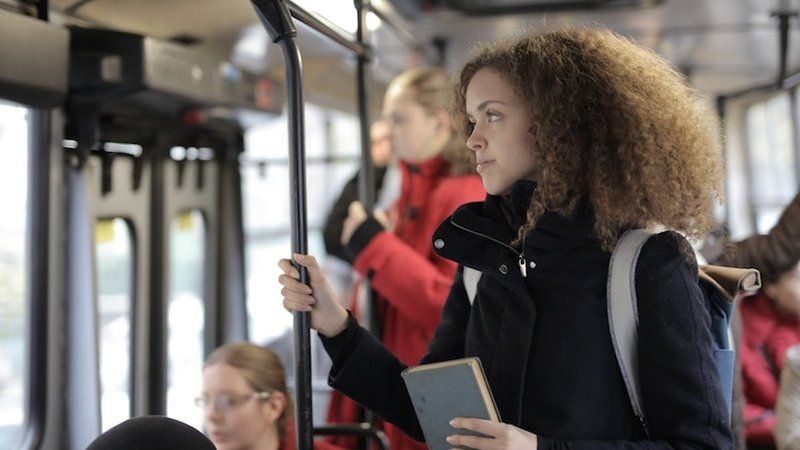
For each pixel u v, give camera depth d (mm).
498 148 1516
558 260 1453
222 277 4078
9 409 2797
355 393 1716
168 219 3598
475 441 1354
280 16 1639
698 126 1516
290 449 2723
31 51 2342
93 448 1371
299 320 1644
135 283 3432
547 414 1438
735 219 5613
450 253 1562
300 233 1646
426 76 2832
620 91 1453
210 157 3984
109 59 2834
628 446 1341
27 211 2801
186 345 3898
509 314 1504
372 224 2607
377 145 4133
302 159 1644
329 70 4535
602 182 1417
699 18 3799
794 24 3797
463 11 3676
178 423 1434
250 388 2619
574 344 1431
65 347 2951
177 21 3256
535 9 3674
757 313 3479
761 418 3324
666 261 1397
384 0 3410
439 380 1393
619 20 3852
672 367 1354
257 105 3750
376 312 2717
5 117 2730
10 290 2795
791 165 4859
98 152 3145
